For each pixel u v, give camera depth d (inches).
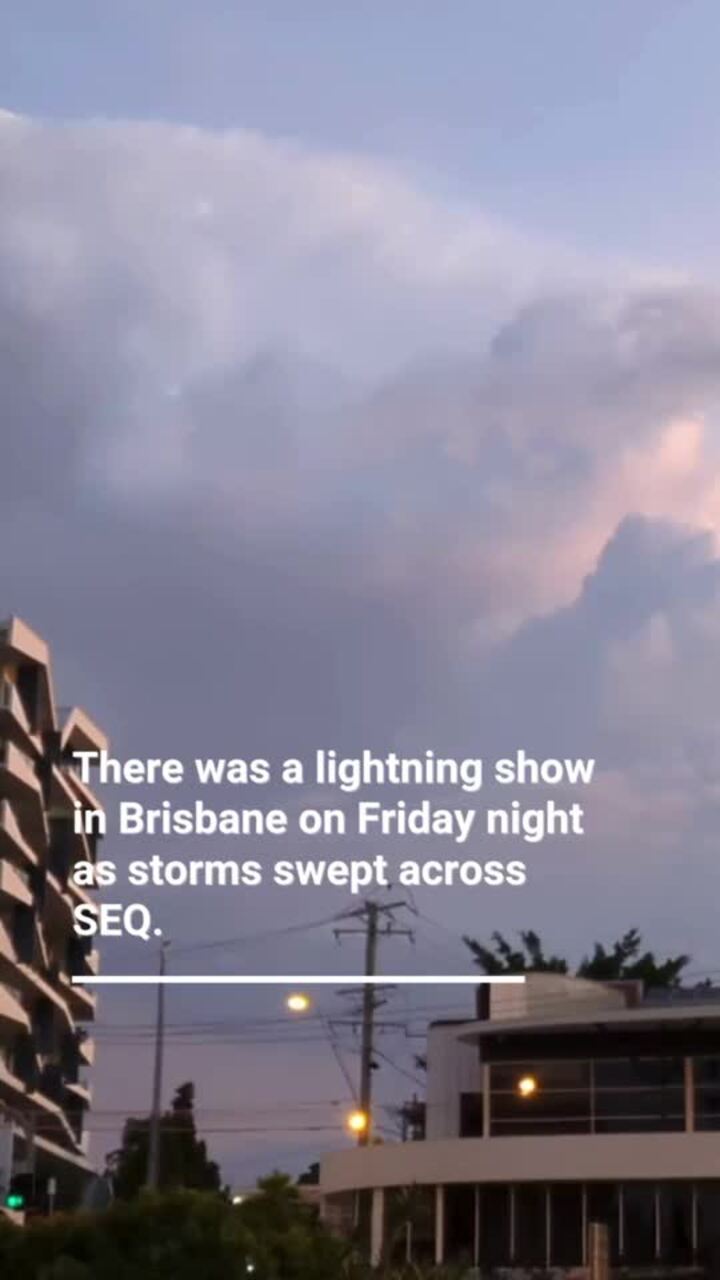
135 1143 3668.8
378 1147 2057.1
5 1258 1032.2
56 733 3806.6
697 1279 1877.5
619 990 2442.2
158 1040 2842.0
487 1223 1977.1
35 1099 3708.2
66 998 4028.1
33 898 3666.3
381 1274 1441.9
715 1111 2133.4
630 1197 1940.2
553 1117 2188.7
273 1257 1256.2
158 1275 1021.2
